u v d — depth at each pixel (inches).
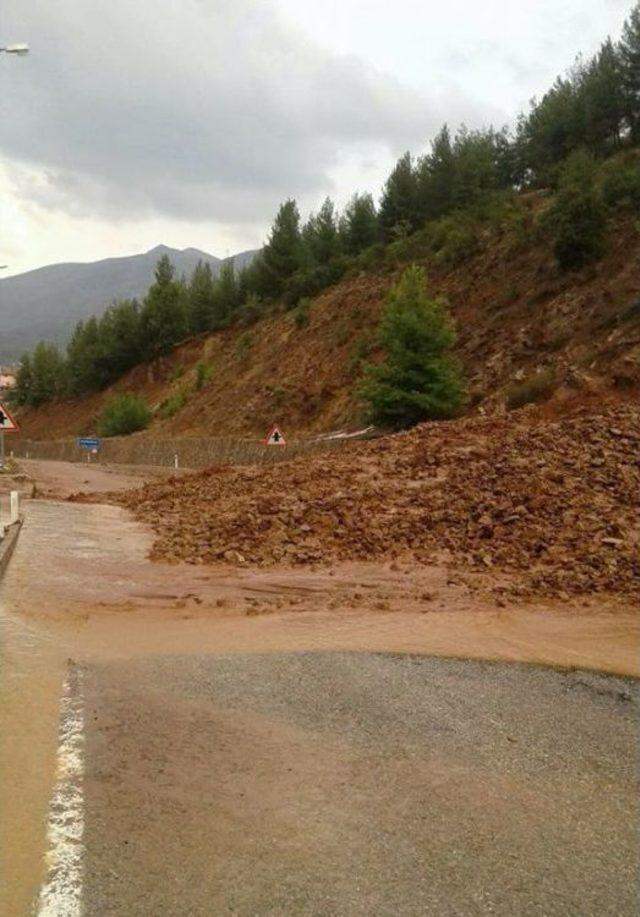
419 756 200.7
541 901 139.9
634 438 704.4
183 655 284.4
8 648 280.1
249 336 2805.1
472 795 179.9
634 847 160.1
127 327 4119.1
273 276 3312.0
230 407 2418.8
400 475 689.0
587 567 438.0
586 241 1545.3
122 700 232.5
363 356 1990.7
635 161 1887.3
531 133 2706.7
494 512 552.4
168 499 764.0
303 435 1920.5
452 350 1684.3
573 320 1412.4
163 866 145.3
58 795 170.2
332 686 253.6
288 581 418.6
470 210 2304.4
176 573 433.4
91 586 391.9
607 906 139.3
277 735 211.0
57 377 5054.1
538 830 165.2
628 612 361.4
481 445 757.3
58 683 244.7
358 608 363.6
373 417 1499.8
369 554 485.1
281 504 603.2
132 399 3129.9
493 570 446.6
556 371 1269.7
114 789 174.6
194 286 4360.2
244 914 132.1
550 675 272.8
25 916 129.3
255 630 323.0
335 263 2785.4
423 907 136.3
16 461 1836.9
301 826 162.6
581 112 2407.7
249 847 153.4
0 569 406.6
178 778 181.8
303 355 2304.4
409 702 240.8
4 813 161.6
